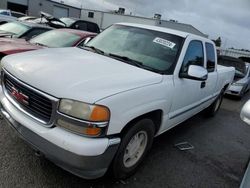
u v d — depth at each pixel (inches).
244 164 181.2
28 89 116.3
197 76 153.6
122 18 1562.5
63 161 106.7
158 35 169.0
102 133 108.3
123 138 121.3
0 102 133.8
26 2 1673.2
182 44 163.3
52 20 489.4
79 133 105.4
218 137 224.5
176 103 157.2
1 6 1579.7
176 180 146.6
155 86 133.7
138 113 122.6
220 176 159.9
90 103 105.0
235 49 1305.4
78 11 1833.2
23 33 328.2
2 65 139.1
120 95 112.7
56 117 107.8
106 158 112.0
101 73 125.0
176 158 170.9
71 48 170.1
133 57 156.4
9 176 124.1
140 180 139.3
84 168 106.9
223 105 361.4
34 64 126.7
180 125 235.9
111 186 129.6
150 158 164.1
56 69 121.6
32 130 112.8
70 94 106.2
